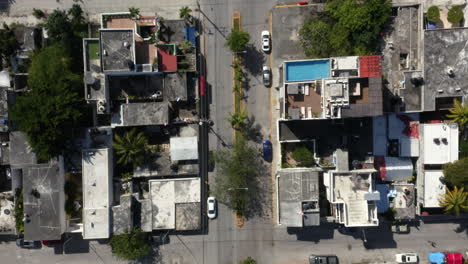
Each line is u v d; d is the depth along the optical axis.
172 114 36.94
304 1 38.22
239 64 38.50
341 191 34.97
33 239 35.25
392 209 37.50
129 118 35.19
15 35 36.34
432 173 36.41
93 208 35.31
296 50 38.41
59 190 35.31
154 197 37.09
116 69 32.97
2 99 35.16
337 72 33.41
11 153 34.94
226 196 38.19
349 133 37.06
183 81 35.59
